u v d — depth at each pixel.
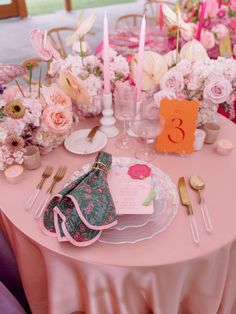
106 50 1.06
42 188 0.96
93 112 1.27
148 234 0.80
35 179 1.00
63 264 0.83
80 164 1.07
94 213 0.78
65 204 0.82
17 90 1.04
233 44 2.00
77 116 1.29
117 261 0.75
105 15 1.02
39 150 1.08
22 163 1.04
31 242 0.85
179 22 1.19
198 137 1.08
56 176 0.99
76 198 0.80
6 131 0.96
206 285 0.90
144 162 1.06
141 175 0.94
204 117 1.13
